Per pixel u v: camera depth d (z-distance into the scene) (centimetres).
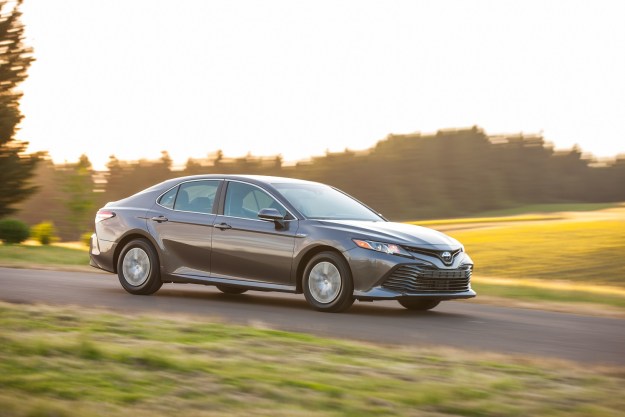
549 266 4191
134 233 1007
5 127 3822
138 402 391
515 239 5538
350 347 591
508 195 17762
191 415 368
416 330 758
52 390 407
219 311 852
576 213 10175
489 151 19125
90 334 602
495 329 783
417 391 428
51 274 1238
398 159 18938
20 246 2034
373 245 858
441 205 17288
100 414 358
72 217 5597
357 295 859
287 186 962
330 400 407
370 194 17950
